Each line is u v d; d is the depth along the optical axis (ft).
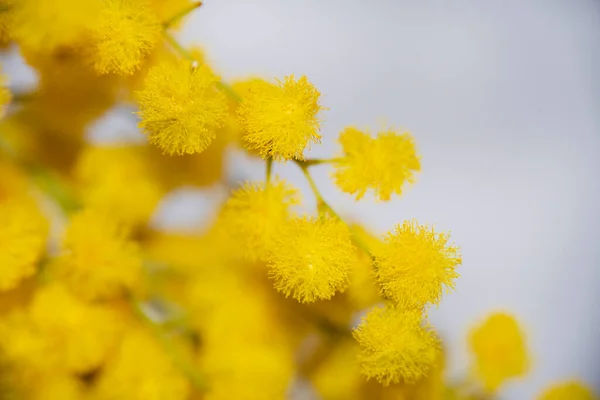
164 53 0.56
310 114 0.54
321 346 0.57
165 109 0.54
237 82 0.57
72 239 0.55
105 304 0.56
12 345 0.55
